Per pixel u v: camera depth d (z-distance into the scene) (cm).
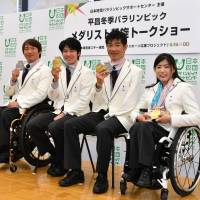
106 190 262
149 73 334
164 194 236
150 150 235
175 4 315
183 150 248
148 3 329
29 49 324
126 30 344
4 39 434
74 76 299
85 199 244
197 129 257
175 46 318
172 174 236
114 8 350
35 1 460
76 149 272
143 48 335
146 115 251
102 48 360
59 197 246
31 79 322
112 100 281
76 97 298
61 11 387
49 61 400
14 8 477
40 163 324
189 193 261
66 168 271
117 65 282
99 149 258
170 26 319
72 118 275
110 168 333
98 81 279
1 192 254
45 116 298
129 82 275
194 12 306
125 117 270
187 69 314
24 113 307
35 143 300
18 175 299
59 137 285
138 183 237
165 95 258
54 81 302
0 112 315
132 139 244
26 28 416
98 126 259
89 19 367
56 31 393
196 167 288
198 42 306
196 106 247
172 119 239
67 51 297
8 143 312
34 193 254
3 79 435
